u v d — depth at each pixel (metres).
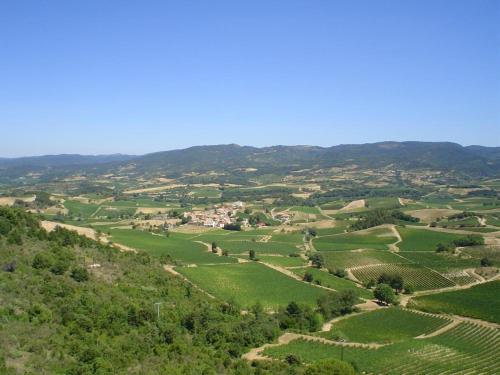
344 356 105.38
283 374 86.62
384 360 104.38
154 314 95.56
